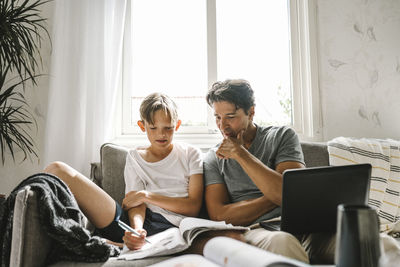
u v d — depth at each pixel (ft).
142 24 7.08
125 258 3.24
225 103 4.48
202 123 6.95
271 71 7.07
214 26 6.96
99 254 3.25
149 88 6.99
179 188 4.72
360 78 6.93
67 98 5.98
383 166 5.12
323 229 2.94
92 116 5.99
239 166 4.61
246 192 4.50
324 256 3.30
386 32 7.05
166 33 7.07
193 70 7.03
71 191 3.84
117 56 6.20
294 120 6.98
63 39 6.05
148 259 3.22
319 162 5.32
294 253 2.78
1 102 5.74
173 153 4.94
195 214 4.50
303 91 6.99
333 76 6.88
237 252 1.77
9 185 6.29
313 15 6.95
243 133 4.78
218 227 3.28
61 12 6.06
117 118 6.77
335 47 6.95
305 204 2.86
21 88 6.44
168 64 7.04
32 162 6.37
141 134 6.84
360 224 1.63
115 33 6.25
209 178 4.69
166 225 4.30
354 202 2.90
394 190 5.04
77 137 5.87
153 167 4.84
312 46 6.88
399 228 4.51
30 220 3.10
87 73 6.10
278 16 7.14
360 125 6.84
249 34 7.11
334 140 5.56
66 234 3.16
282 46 7.13
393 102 6.95
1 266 3.21
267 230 3.54
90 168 5.89
